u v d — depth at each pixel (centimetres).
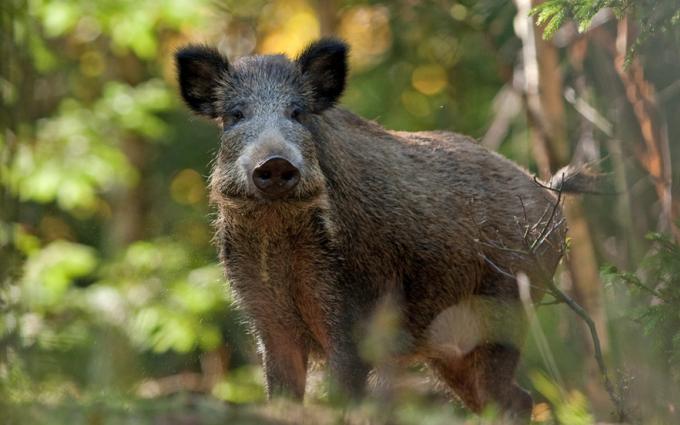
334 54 1068
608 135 1525
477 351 1153
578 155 1677
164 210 2306
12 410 816
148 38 1981
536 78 1639
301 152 996
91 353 1535
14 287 955
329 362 1060
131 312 1795
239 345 1800
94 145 2009
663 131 1212
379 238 1077
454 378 1182
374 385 1080
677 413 955
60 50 2305
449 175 1145
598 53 1578
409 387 1161
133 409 873
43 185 1939
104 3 1941
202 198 2295
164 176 2347
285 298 1065
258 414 885
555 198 1218
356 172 1077
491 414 1040
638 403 985
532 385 1420
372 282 1077
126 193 2294
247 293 1068
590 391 1343
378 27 2262
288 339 1074
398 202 1093
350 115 1126
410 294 1110
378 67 2281
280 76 1054
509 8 1998
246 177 979
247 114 1031
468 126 2173
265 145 962
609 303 1265
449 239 1117
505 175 1189
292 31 2308
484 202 1152
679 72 1152
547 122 1634
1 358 918
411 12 2134
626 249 1471
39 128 2011
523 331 1155
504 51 2066
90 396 928
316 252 1040
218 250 1105
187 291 1842
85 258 1888
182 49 1084
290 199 995
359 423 923
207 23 2161
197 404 899
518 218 1162
